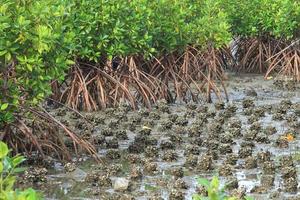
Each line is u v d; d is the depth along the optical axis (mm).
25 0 19234
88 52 25469
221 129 23641
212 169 19141
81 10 25281
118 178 17484
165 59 29844
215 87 29547
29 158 19281
